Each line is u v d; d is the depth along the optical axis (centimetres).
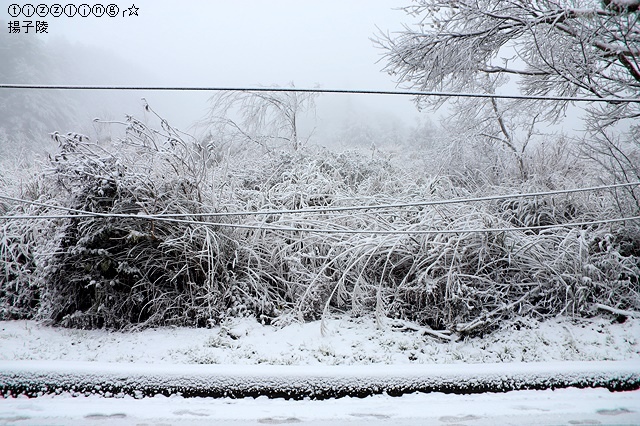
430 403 512
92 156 763
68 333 725
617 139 949
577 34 1064
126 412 483
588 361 609
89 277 714
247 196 889
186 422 459
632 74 1046
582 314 739
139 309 750
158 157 795
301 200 856
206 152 808
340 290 735
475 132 1244
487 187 983
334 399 528
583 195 886
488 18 1168
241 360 629
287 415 478
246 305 746
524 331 698
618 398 523
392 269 762
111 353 652
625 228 804
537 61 1169
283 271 795
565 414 478
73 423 455
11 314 801
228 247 780
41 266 732
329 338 684
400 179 1011
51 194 838
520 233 803
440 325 732
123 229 731
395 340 680
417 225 767
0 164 1107
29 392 537
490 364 590
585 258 745
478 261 736
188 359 632
